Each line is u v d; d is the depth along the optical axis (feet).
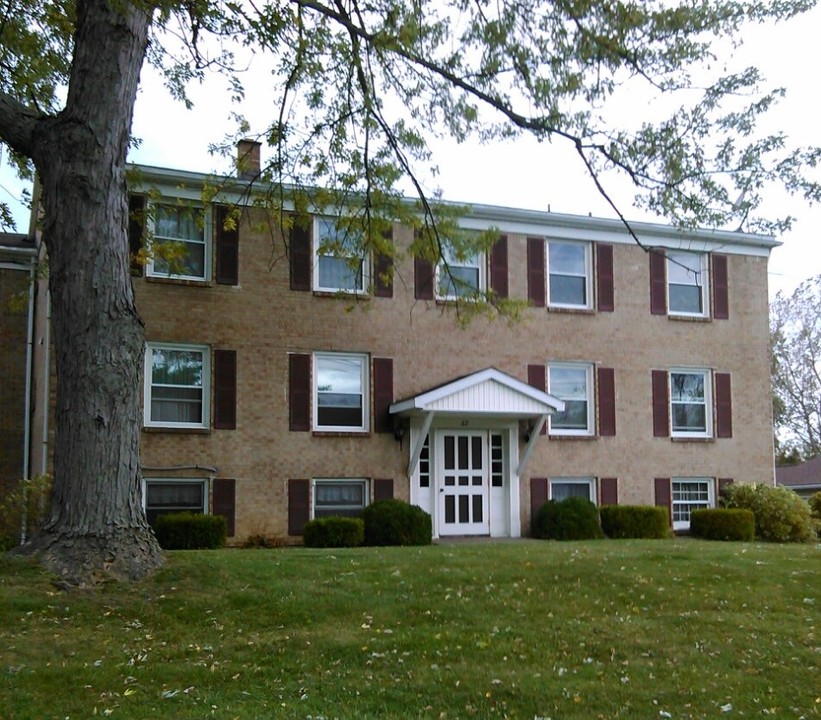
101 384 28.02
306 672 21.34
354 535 52.80
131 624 24.41
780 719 19.30
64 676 20.43
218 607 26.13
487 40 36.24
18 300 50.55
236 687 20.24
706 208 34.60
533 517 61.36
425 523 54.75
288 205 56.13
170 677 20.72
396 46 36.65
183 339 54.08
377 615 26.09
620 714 19.20
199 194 54.60
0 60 39.60
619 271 65.82
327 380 57.82
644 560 36.11
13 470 57.06
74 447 27.89
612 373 64.85
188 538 50.14
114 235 28.68
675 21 33.04
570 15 34.06
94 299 28.12
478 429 61.57
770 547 44.29
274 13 33.01
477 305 44.70
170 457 53.11
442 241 45.29
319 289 57.62
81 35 29.27
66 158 28.43
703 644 24.59
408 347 59.36
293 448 55.88
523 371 62.18
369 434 57.93
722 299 68.85
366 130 40.86
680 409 67.56
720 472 67.51
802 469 113.39
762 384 69.72
